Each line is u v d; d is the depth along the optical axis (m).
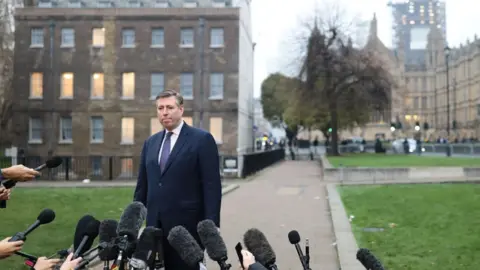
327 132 75.81
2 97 41.50
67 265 3.79
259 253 3.96
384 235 10.86
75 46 40.16
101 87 40.19
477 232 11.07
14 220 13.18
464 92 131.38
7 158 33.66
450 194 18.62
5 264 8.23
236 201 18.09
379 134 129.75
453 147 58.44
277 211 15.45
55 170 33.94
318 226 12.66
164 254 5.36
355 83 52.00
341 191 20.72
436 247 9.60
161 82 39.94
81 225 4.76
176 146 5.54
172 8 39.84
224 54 39.66
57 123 40.06
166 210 5.40
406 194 18.98
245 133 45.75
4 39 41.91
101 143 39.81
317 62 50.97
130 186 25.06
